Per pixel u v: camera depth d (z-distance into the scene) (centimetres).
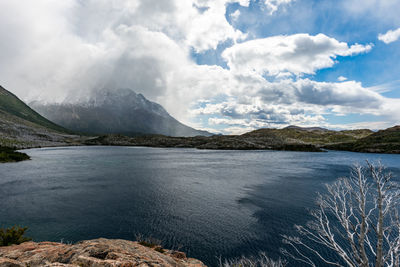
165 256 940
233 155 14388
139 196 3753
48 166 7688
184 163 9312
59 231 2312
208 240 2125
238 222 2583
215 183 4962
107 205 3222
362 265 762
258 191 4153
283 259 1792
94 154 13850
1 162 8400
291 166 8275
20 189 4188
